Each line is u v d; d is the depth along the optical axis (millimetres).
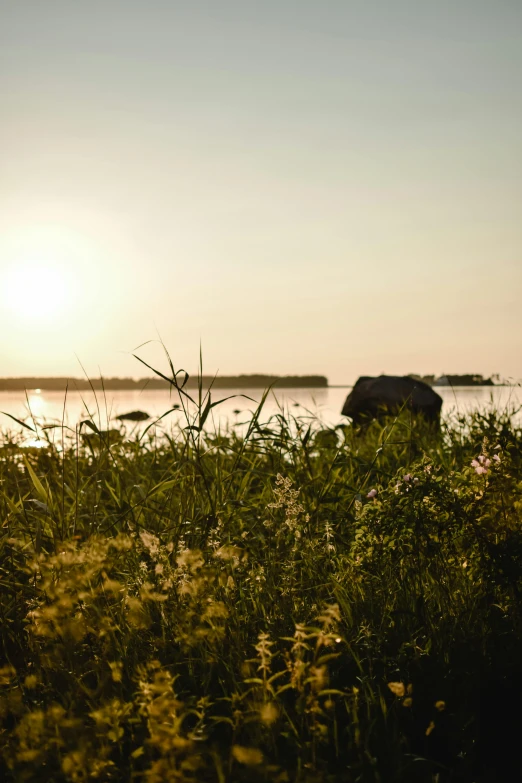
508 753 2916
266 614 3615
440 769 2814
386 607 3721
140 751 2393
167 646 3326
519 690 3121
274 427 6336
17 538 4527
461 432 8031
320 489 5582
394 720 2959
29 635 3342
